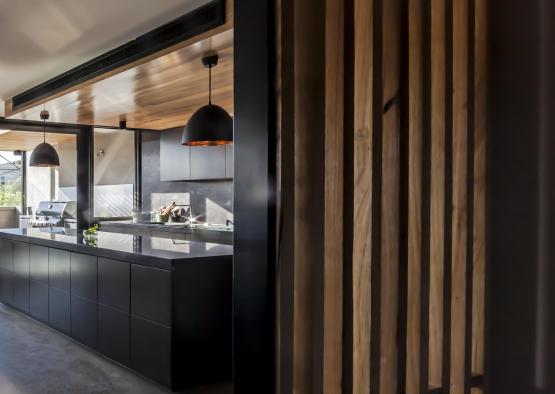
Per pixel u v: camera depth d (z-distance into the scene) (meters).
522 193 1.48
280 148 1.25
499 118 1.55
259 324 1.27
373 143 1.40
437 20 1.54
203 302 3.34
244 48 1.34
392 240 1.46
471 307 1.57
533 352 1.46
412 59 1.48
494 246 1.56
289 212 1.26
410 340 1.48
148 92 4.82
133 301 3.50
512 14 1.51
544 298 1.44
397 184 1.47
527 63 1.47
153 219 7.72
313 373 1.30
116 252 3.63
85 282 4.04
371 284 1.40
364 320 1.41
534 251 1.45
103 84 4.43
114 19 3.32
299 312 1.31
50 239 4.58
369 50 1.41
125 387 3.32
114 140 8.67
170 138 7.40
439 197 1.55
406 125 1.46
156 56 3.57
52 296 4.58
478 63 1.60
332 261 1.34
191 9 3.16
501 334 1.54
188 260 3.26
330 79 1.34
